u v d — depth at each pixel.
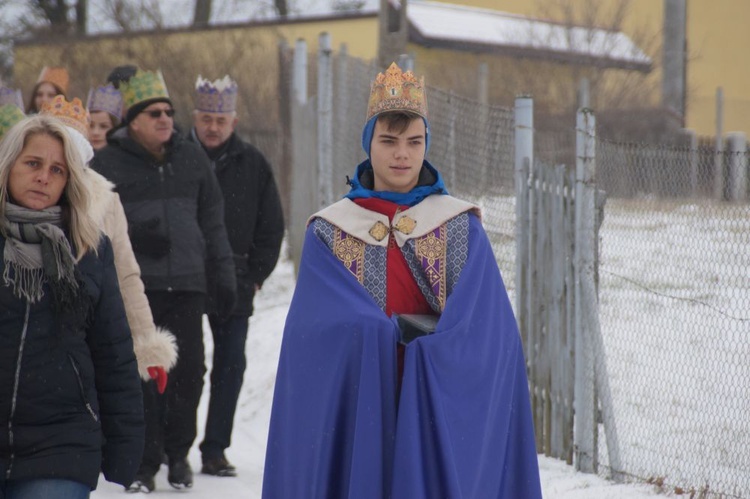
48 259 8.42
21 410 8.34
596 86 47.56
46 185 8.61
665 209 14.30
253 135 36.94
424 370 8.00
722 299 13.00
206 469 15.24
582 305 13.83
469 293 8.34
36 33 45.09
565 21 49.56
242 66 42.28
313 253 8.67
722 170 12.95
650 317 14.35
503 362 8.38
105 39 42.44
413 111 8.70
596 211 13.75
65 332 8.47
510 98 47.91
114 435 8.85
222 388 15.48
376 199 8.76
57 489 8.30
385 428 8.09
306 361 8.38
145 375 11.92
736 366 12.49
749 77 66.25
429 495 7.98
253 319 24.47
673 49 46.97
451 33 55.16
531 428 8.58
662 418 13.85
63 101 13.88
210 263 15.00
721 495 12.16
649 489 12.76
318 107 25.34
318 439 8.21
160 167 14.42
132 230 14.20
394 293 8.57
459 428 8.01
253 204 16.23
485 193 16.55
